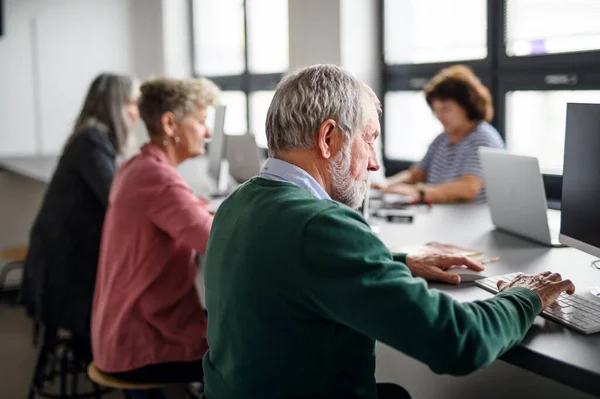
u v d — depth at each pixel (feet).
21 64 18.19
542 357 4.16
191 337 7.07
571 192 5.62
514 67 11.69
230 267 4.24
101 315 7.17
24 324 14.74
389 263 3.97
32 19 18.20
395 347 3.87
